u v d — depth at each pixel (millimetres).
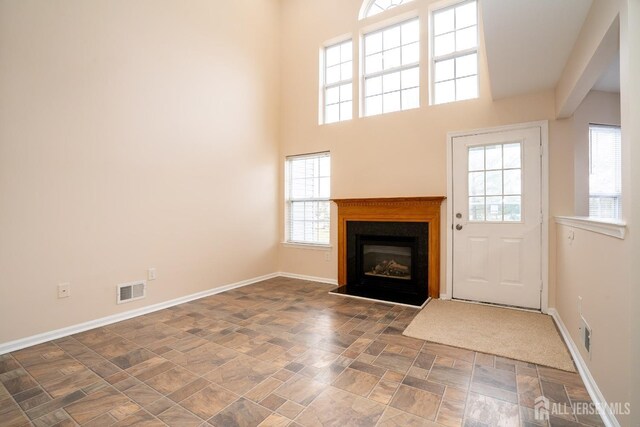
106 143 3010
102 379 2029
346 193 4426
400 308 3418
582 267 2146
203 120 3904
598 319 1779
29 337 2539
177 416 1668
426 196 3760
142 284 3289
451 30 3826
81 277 2846
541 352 2354
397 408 1720
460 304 3510
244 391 1892
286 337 2672
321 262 4680
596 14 1812
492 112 3451
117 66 3086
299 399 1810
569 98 2594
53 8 2660
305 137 4812
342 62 4668
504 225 3408
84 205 2865
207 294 3941
